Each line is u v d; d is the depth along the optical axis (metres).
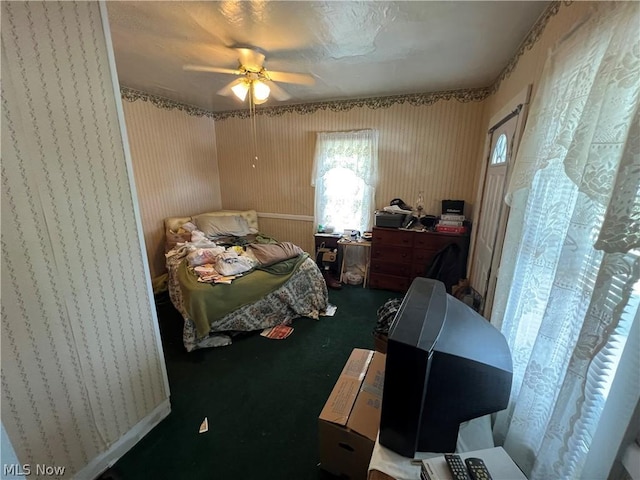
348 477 1.30
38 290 1.06
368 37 1.83
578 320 0.84
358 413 1.27
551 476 0.83
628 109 0.71
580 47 0.95
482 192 2.64
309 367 2.11
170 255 3.06
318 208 3.90
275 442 1.53
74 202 1.13
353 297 3.29
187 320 2.26
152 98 3.30
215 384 1.94
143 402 1.52
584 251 0.87
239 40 1.89
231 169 4.33
